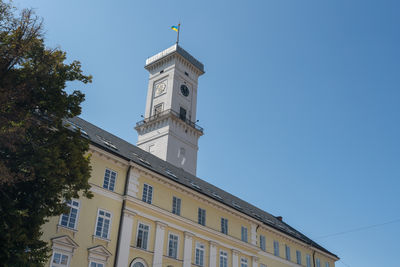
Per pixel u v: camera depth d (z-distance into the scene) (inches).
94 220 1019.3
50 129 727.1
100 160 1096.2
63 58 735.7
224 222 1438.2
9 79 639.8
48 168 640.4
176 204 1274.6
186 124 2559.1
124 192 1119.6
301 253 1863.9
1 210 600.4
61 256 919.7
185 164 2479.1
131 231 1090.7
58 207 691.4
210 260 1311.5
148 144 2517.2
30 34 673.0
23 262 603.5
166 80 2723.9
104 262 1004.6
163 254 1160.8
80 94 751.1
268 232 1676.9
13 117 625.9
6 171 584.7
